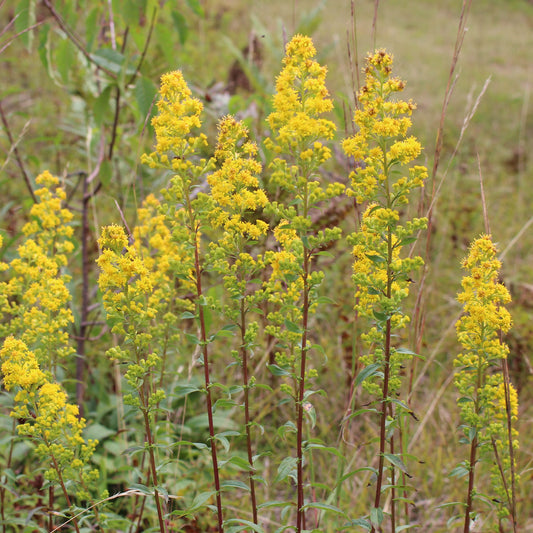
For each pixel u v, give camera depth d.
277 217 2.31
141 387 2.26
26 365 2.22
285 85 2.03
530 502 3.43
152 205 2.95
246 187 2.19
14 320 2.69
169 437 3.09
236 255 2.24
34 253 2.70
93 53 3.56
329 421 3.84
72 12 3.77
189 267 2.17
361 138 2.11
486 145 8.63
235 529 2.04
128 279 2.23
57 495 3.25
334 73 9.55
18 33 3.42
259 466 3.56
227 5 11.91
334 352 4.27
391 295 2.23
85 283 3.87
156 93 3.27
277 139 2.03
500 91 11.72
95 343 4.13
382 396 2.22
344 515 2.08
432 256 5.51
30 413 2.44
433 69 12.81
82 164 6.03
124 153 4.65
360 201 2.14
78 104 4.47
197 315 2.20
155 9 3.54
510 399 2.36
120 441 3.54
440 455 3.57
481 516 3.16
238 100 3.83
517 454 3.20
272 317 2.27
